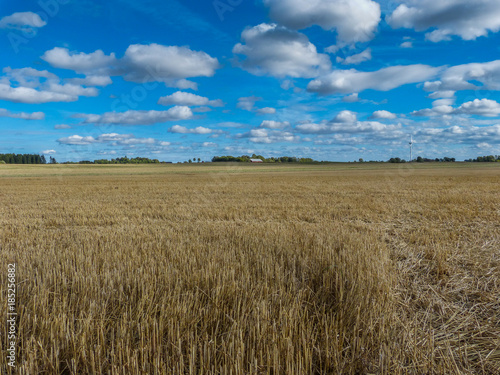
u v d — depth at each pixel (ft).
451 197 49.16
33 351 7.94
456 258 17.72
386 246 20.30
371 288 11.76
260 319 9.27
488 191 60.44
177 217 34.76
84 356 7.82
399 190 64.44
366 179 107.14
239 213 36.94
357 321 9.18
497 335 9.91
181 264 14.23
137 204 45.80
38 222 32.04
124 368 7.38
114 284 12.06
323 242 18.79
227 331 9.18
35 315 9.02
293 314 9.66
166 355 7.96
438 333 10.03
